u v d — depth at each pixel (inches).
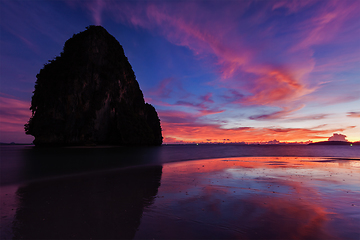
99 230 180.9
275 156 1469.0
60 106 2920.8
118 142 3444.9
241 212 229.5
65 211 233.0
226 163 864.9
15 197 297.1
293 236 168.4
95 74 3324.3
